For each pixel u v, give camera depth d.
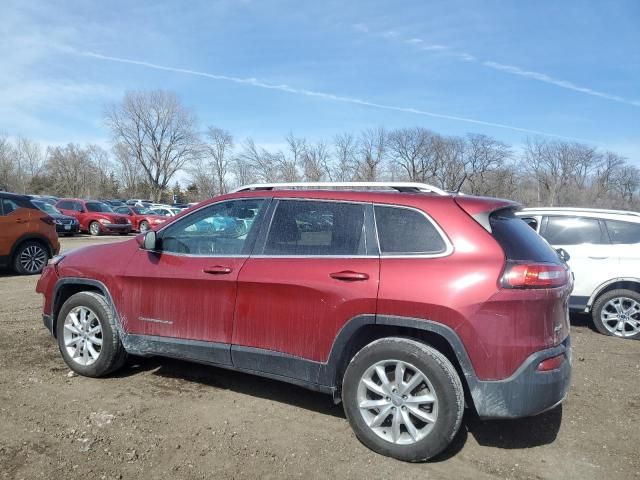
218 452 3.45
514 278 3.25
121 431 3.68
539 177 56.19
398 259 3.51
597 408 4.41
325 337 3.62
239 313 3.96
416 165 50.25
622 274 6.90
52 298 4.95
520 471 3.34
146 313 4.38
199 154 79.75
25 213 10.56
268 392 4.50
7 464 3.20
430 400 3.33
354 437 3.72
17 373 4.74
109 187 84.12
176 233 4.44
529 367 3.21
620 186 56.56
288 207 4.03
